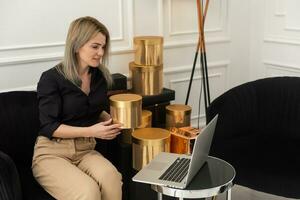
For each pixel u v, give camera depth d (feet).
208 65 10.48
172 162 5.97
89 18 6.47
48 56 7.91
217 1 10.29
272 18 10.30
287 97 7.68
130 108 6.89
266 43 10.58
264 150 7.13
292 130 7.65
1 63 7.43
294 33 9.83
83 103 6.54
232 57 10.87
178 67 9.93
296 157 6.82
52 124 6.23
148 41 8.00
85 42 6.30
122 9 8.70
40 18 7.75
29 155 6.74
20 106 6.71
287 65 10.09
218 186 5.28
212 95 10.84
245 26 10.86
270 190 6.18
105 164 6.25
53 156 6.22
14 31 7.53
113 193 6.07
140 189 7.59
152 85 8.20
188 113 8.32
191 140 7.57
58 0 7.88
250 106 7.79
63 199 5.84
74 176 5.88
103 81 6.92
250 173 6.36
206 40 10.25
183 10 9.72
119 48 8.79
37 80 7.93
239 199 8.14
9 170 5.37
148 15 9.14
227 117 7.56
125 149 7.48
